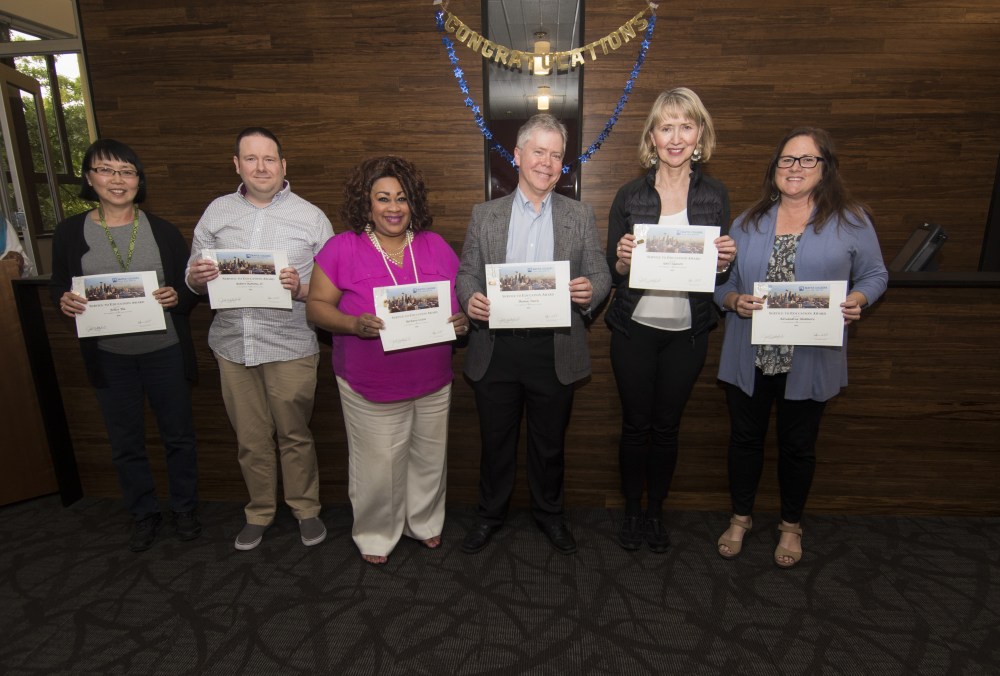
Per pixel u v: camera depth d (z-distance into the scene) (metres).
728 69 2.38
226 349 1.94
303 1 2.36
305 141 2.49
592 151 2.45
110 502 2.47
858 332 2.10
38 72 4.11
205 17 2.39
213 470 2.44
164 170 2.53
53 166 4.31
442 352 1.83
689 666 1.53
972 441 2.16
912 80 2.40
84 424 2.43
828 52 2.37
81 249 1.89
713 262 1.60
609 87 2.41
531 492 2.07
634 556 2.02
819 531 2.17
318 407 2.35
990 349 2.08
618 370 1.89
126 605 1.80
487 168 2.49
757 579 1.89
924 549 2.05
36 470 2.48
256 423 2.03
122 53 2.44
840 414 2.19
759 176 2.48
